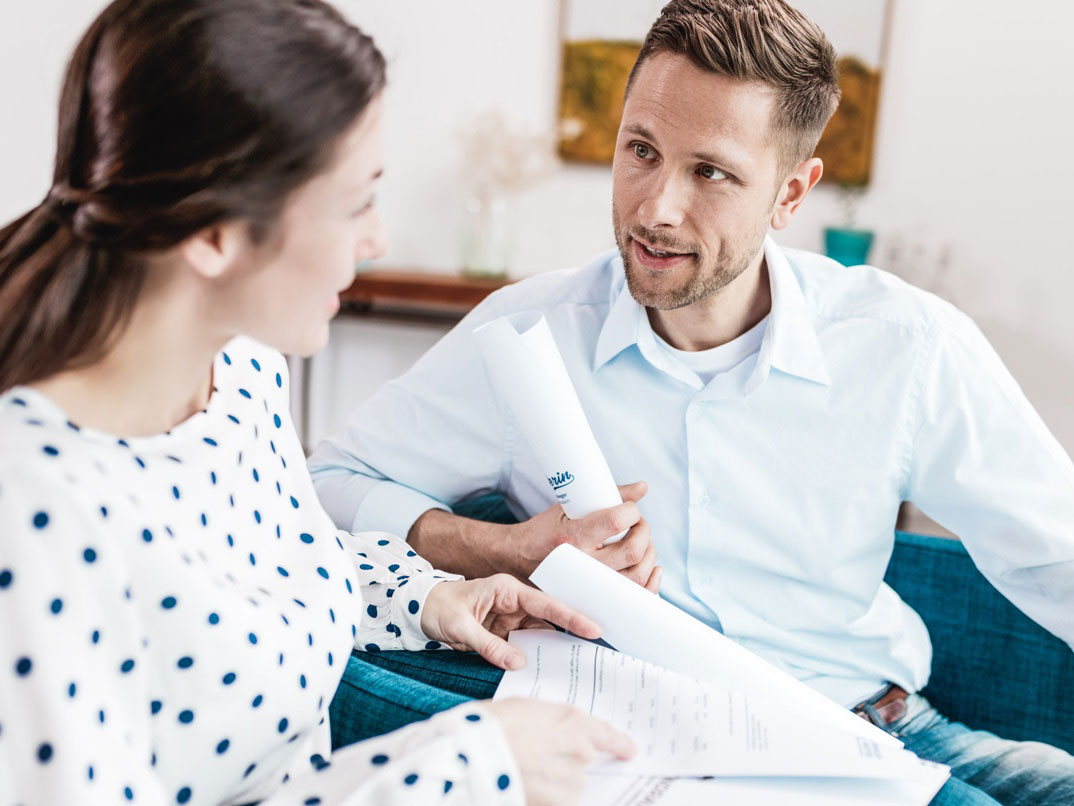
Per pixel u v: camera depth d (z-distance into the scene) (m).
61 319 0.70
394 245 3.92
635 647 1.03
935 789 0.85
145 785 0.67
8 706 0.62
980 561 1.27
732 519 1.28
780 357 1.23
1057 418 3.37
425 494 1.42
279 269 0.73
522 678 1.01
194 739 0.78
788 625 1.31
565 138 3.65
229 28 0.67
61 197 0.70
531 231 3.77
